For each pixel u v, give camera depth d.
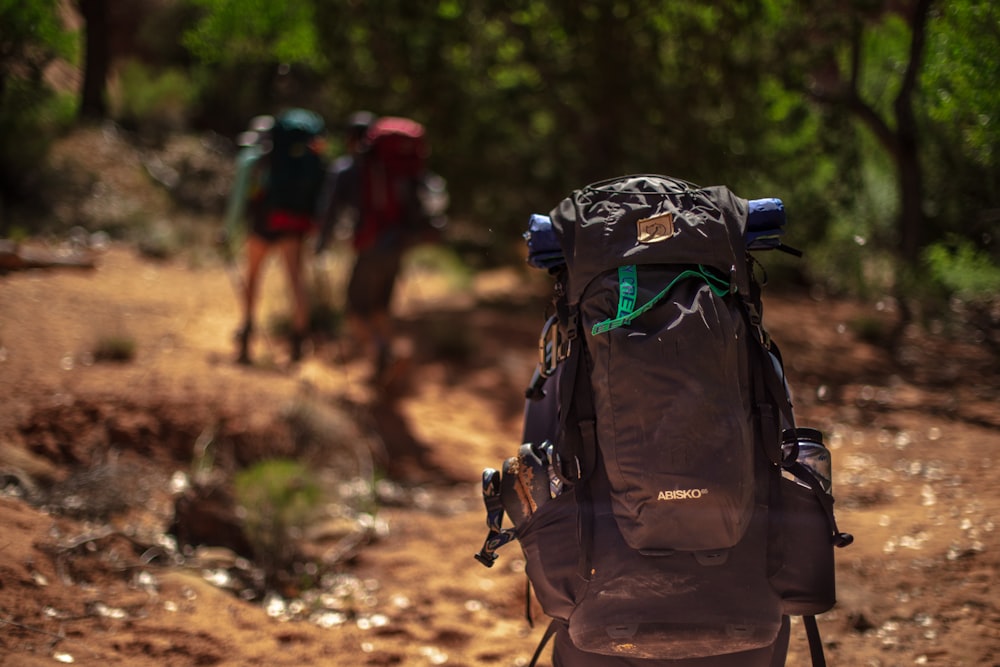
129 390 6.38
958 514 5.05
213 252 12.11
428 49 11.07
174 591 4.50
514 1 10.59
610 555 2.51
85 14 16.22
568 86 11.14
